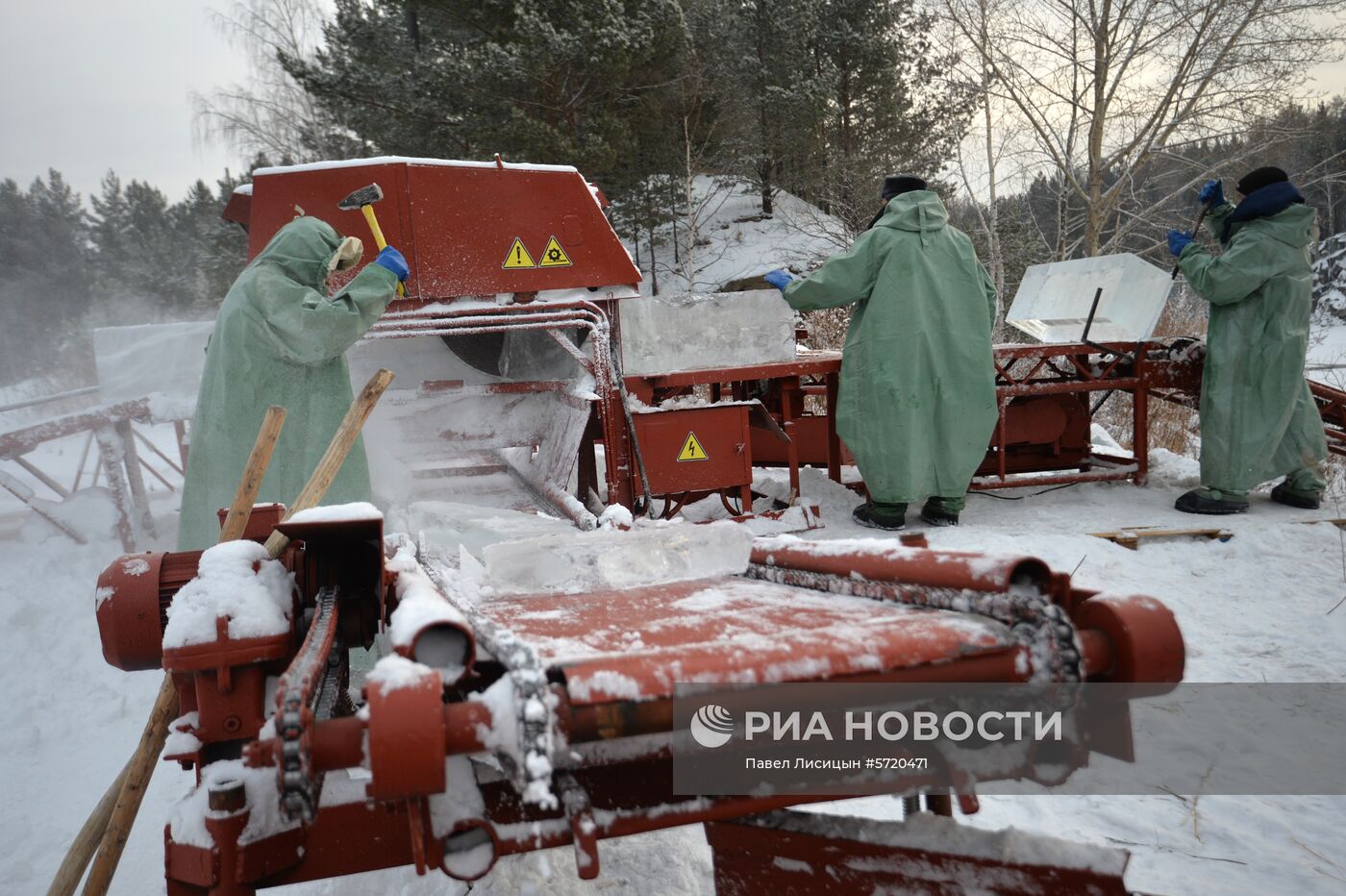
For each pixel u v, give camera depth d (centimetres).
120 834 203
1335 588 505
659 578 253
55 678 502
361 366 618
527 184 561
